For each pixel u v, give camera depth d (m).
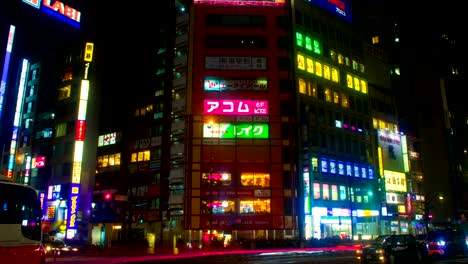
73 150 73.88
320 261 29.17
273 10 68.12
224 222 59.44
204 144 62.25
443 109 90.19
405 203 77.38
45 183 76.56
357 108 75.38
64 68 80.94
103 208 74.75
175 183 63.09
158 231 68.12
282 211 60.34
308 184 61.41
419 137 90.88
